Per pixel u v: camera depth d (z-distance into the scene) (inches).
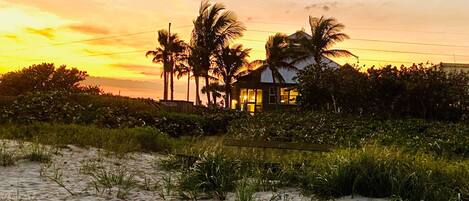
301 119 1014.4
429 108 1127.0
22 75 1863.9
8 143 540.4
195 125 968.9
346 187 331.3
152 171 460.1
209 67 1988.2
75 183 363.9
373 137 706.8
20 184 347.6
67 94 997.2
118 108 956.0
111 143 588.4
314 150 502.0
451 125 911.7
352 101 1193.4
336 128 864.3
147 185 373.7
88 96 1019.9
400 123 920.9
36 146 487.5
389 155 359.9
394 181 321.7
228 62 2011.6
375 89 1164.5
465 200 306.7
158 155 597.6
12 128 690.2
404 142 639.8
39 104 859.4
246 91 2058.3
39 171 402.6
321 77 1241.4
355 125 903.1
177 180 387.9
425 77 1128.2
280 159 455.8
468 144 590.6
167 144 688.4
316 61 1891.0
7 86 1839.3
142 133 674.8
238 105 2060.8
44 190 331.9
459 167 369.1
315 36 1888.5
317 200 320.5
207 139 769.6
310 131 835.4
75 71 1962.4
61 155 494.6
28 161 441.4
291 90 1920.5
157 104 1279.5
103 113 888.3
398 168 335.0
